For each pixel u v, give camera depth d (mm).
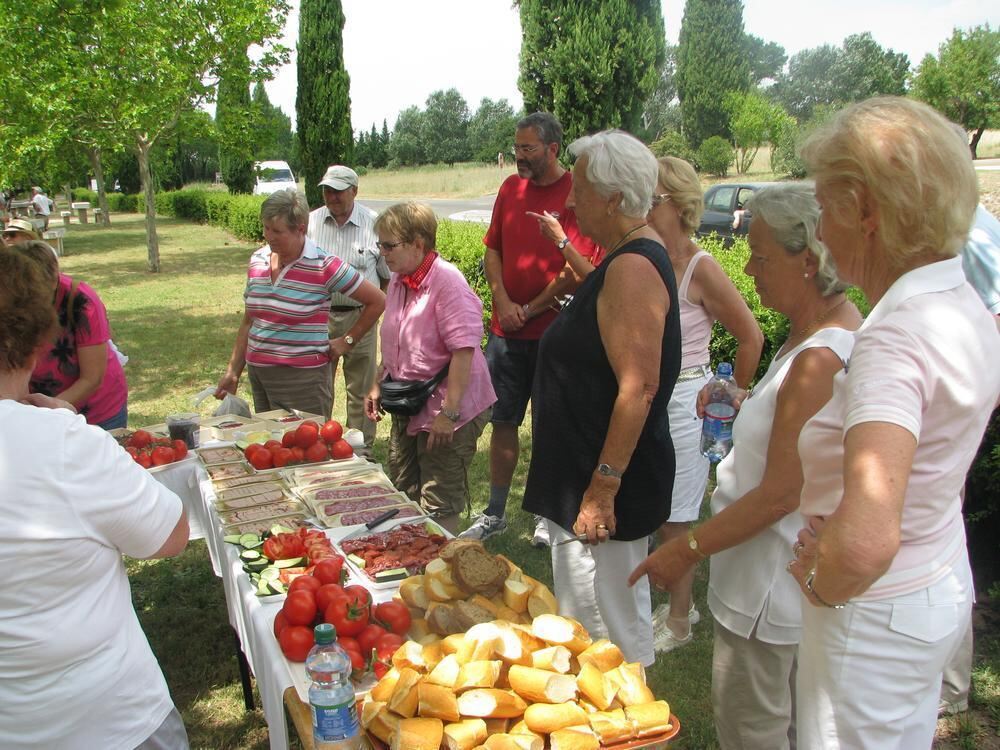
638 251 2010
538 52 8820
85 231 24828
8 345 1410
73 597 1390
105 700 1440
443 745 1422
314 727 1494
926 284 1215
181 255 18328
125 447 3197
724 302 3008
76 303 2990
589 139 2102
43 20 13156
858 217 1259
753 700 1934
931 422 1192
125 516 1424
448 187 37688
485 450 5617
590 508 2064
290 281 3893
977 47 23781
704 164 31141
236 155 17672
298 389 4043
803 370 1663
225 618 3619
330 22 15773
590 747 1411
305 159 16500
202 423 3721
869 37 48469
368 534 2482
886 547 1075
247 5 15047
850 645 1297
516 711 1488
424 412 3320
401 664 1625
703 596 3721
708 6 34969
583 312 2107
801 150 1354
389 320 3381
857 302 4473
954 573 1303
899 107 1221
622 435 1982
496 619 1807
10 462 1304
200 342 9375
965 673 2734
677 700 2969
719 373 2674
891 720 1294
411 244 3152
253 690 3100
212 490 2871
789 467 1652
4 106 13891
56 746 1410
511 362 4078
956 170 1177
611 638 2275
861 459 1119
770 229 1776
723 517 1753
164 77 14367
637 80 8789
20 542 1296
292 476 3045
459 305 3176
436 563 1952
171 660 3309
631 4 8555
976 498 3613
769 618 1848
